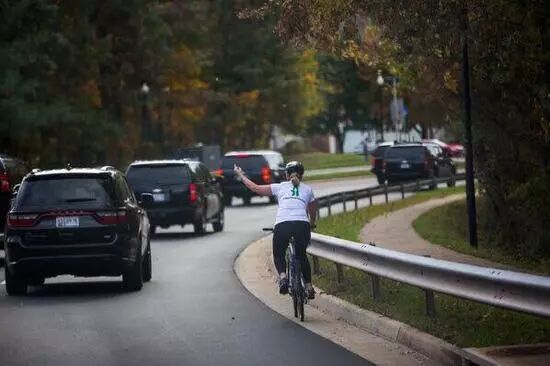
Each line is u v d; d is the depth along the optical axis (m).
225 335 47.47
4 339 47.25
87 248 63.38
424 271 45.81
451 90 91.00
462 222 115.44
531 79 70.69
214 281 70.69
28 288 69.19
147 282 71.00
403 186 153.88
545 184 79.06
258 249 93.56
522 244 90.00
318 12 69.00
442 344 39.94
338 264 60.06
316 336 46.75
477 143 94.88
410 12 66.81
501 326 43.16
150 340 46.44
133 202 68.00
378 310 49.28
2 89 180.50
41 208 63.59
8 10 184.62
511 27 66.19
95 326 51.00
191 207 108.62
